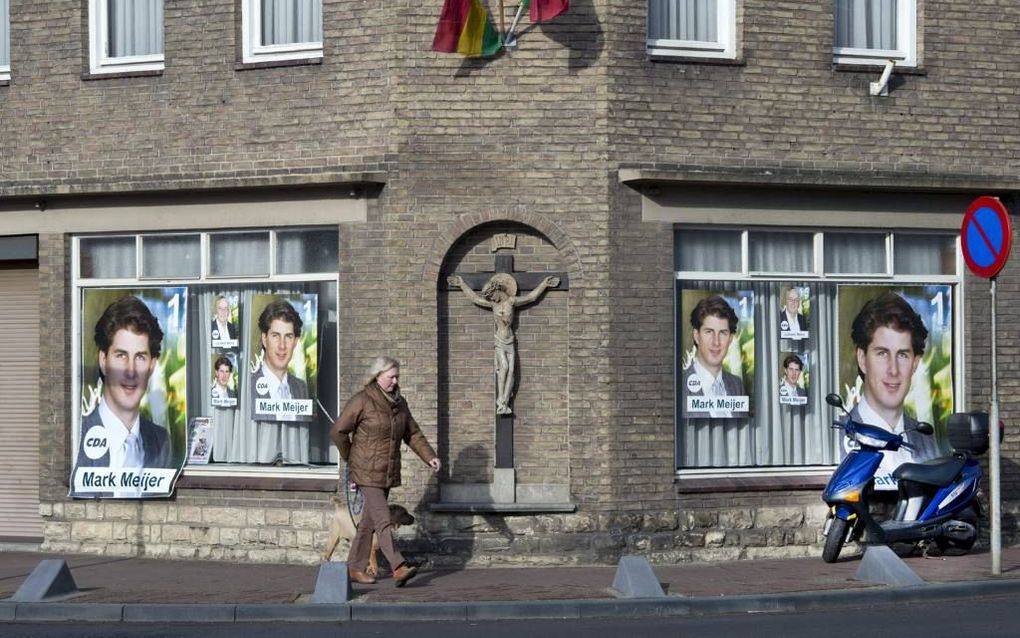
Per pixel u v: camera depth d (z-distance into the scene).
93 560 16.19
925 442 16.69
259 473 16.28
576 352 15.45
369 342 15.61
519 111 15.45
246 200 16.11
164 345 16.62
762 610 12.74
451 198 15.46
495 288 15.56
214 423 16.48
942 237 16.92
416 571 13.95
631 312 15.52
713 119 15.78
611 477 15.39
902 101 16.48
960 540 15.12
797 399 16.39
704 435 16.08
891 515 15.82
